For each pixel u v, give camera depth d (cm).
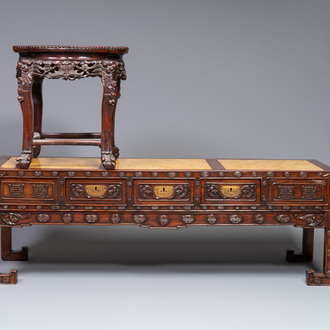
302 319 279
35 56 302
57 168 308
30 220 308
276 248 366
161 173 306
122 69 312
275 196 308
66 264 337
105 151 308
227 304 293
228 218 309
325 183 308
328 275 312
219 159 341
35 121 339
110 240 377
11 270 312
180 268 333
